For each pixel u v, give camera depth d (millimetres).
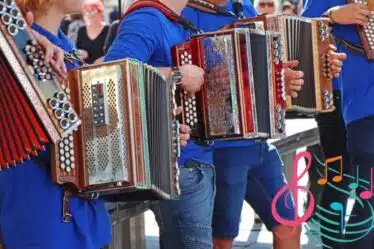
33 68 4754
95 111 5094
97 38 13562
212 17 7039
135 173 5129
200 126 6285
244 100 6316
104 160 5098
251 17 7242
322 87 7570
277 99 6531
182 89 6172
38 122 4781
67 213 5137
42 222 5102
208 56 6250
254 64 6375
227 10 7109
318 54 7551
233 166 7223
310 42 7516
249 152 7254
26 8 5215
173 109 5762
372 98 8055
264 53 6441
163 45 6180
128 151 5117
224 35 6254
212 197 6512
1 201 5203
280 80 6543
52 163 5016
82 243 5234
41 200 5109
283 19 7258
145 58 6035
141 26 6055
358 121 8133
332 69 7582
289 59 7320
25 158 4832
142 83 5250
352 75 8117
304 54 7469
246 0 7488
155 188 5414
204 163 6383
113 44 6055
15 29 4707
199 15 7008
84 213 5246
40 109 4770
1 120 4793
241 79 6305
